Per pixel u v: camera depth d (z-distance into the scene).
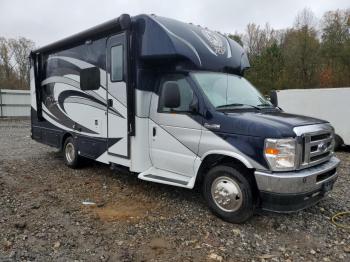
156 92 5.79
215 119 4.89
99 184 6.77
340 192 6.32
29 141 13.20
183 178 5.41
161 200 5.80
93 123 7.09
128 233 4.49
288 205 4.40
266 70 33.34
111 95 6.41
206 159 5.11
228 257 3.93
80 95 7.49
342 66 34.50
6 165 8.42
